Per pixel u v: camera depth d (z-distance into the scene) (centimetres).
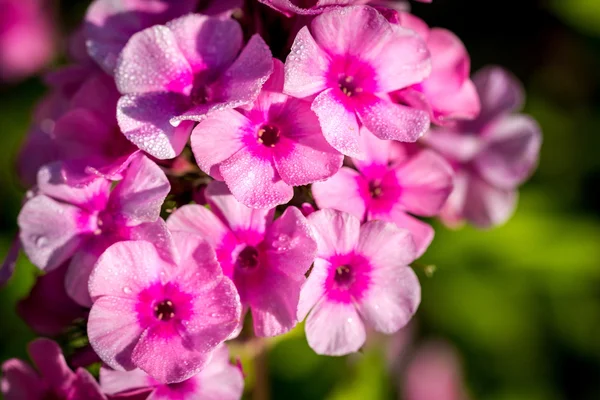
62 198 26
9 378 28
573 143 42
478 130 33
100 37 28
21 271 38
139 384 26
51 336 28
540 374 38
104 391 26
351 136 26
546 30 45
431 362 38
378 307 26
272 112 26
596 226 39
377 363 35
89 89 27
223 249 26
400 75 27
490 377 38
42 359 27
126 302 25
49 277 28
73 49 30
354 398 35
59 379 27
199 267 25
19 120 43
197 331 25
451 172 27
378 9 27
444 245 38
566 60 45
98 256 26
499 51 46
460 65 28
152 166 25
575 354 38
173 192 27
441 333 38
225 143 25
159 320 25
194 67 26
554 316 38
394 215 27
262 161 25
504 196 33
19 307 28
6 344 37
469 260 38
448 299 38
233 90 26
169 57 26
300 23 27
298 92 25
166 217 27
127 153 26
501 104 33
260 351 29
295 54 25
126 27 28
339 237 26
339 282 26
